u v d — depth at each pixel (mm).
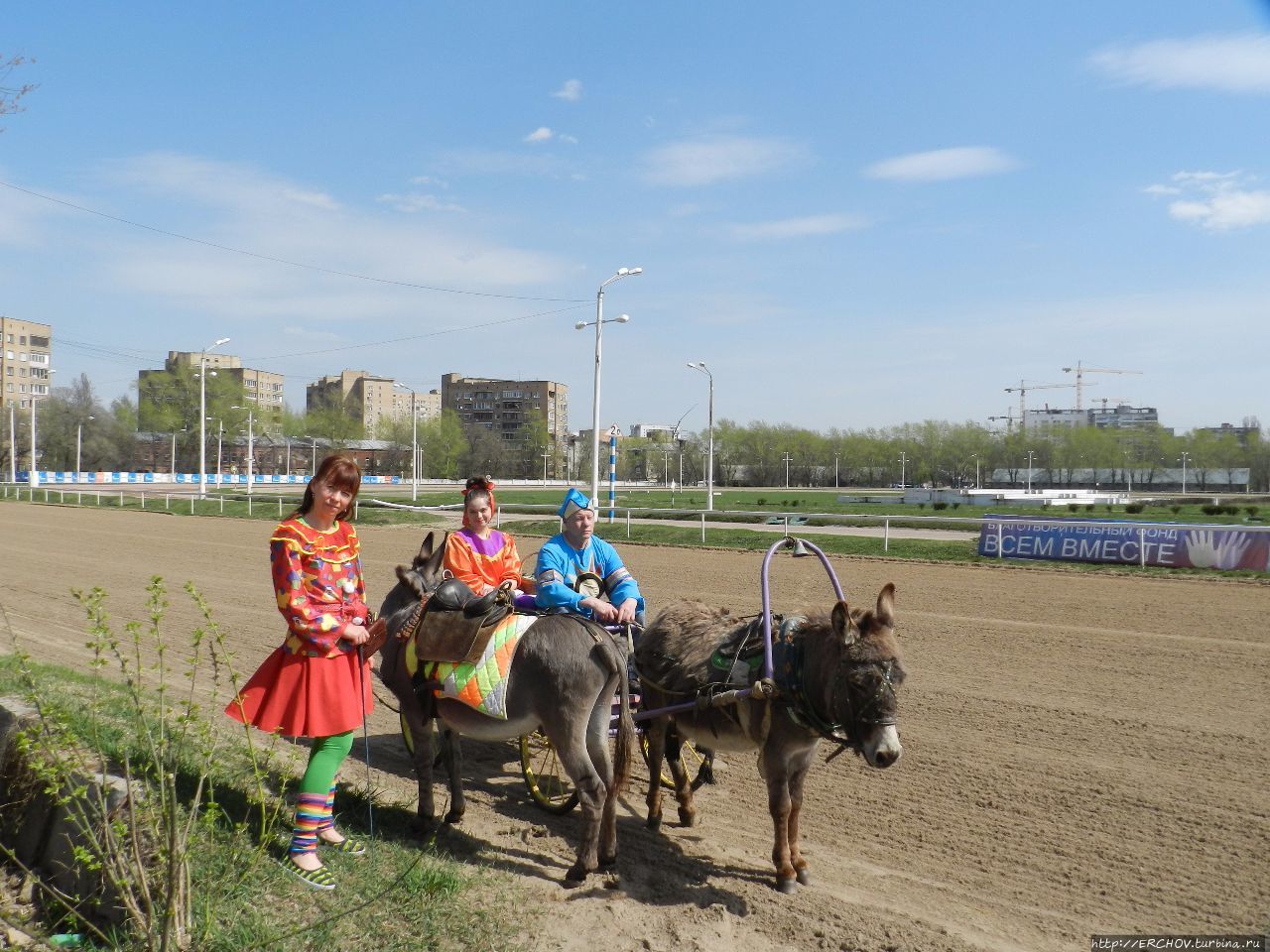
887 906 4945
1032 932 4680
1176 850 5617
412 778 6973
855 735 4637
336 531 4879
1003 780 6793
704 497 61188
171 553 22391
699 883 5207
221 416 96812
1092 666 10117
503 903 4672
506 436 165250
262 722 4590
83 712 6152
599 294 31234
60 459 97875
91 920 4188
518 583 6324
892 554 20781
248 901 4191
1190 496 56781
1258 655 10477
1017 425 175125
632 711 6320
